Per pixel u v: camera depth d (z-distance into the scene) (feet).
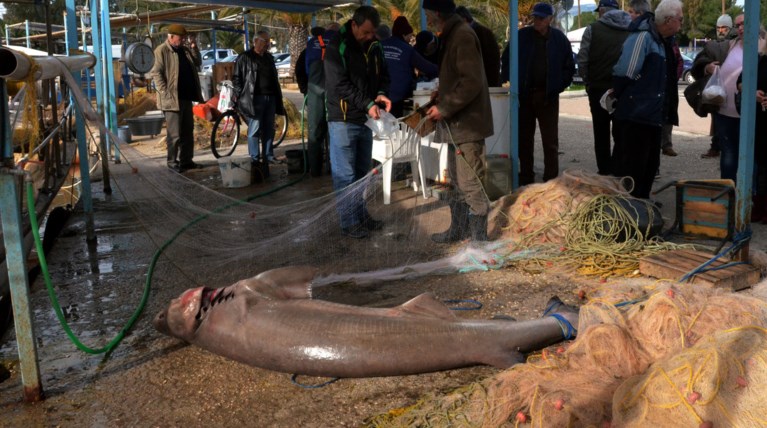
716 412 8.77
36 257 21.42
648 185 22.93
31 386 11.97
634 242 18.84
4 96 11.37
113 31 71.05
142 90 78.43
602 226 19.25
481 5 80.28
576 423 9.55
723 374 9.12
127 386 12.50
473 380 11.93
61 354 13.99
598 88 27.12
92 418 11.42
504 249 19.76
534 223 20.52
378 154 26.37
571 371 11.05
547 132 27.53
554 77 26.76
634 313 12.30
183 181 31.30
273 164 38.73
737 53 20.75
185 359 13.48
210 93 61.36
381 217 24.06
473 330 12.30
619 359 11.10
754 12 15.69
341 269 18.84
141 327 15.30
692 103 22.21
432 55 31.76
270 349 12.59
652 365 10.33
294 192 30.09
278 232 22.82
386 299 16.33
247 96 33.32
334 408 11.37
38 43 81.61
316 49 31.50
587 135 44.42
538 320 12.81
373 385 12.01
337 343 12.22
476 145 20.08
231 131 44.04
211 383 12.46
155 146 47.44
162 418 11.34
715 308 12.01
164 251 21.42
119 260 20.84
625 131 21.85
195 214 25.82
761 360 9.29
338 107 21.27
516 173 24.13
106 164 31.04
